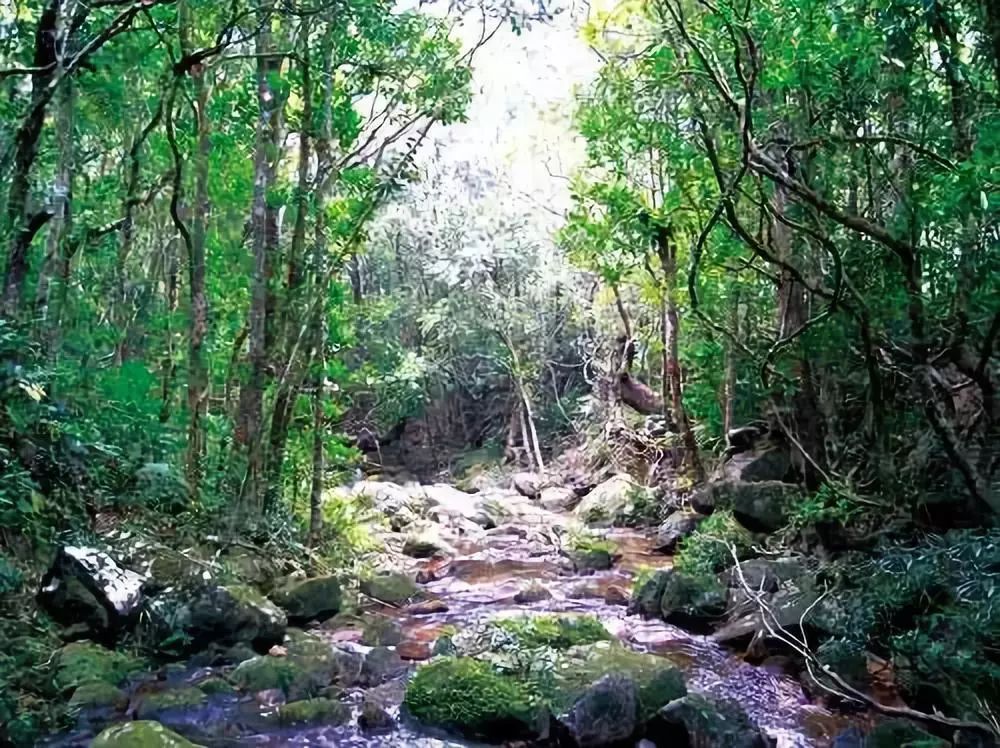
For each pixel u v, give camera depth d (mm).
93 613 7191
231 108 11562
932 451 8211
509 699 6293
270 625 7855
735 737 5918
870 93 8000
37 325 8141
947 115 7848
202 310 10555
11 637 6543
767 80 7957
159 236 13664
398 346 23594
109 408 9164
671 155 11102
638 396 20375
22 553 7406
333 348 11945
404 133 11523
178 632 7371
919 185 7660
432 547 13477
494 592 10875
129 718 6270
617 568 12375
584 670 6578
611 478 18703
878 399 8117
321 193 10430
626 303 20891
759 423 14055
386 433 26234
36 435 7734
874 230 7102
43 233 9594
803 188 7184
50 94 7574
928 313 7789
